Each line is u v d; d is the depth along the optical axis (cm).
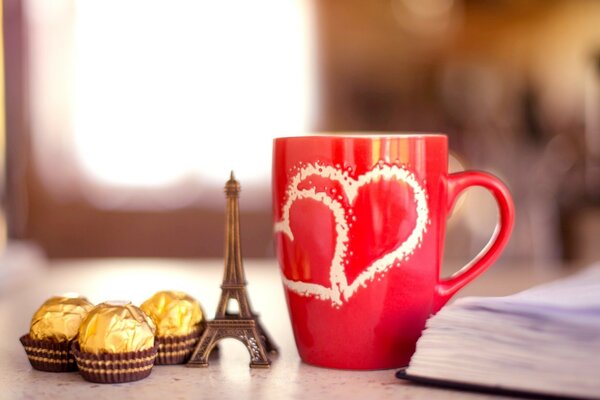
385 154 49
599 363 40
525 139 403
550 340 41
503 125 404
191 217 376
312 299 50
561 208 264
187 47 370
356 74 398
